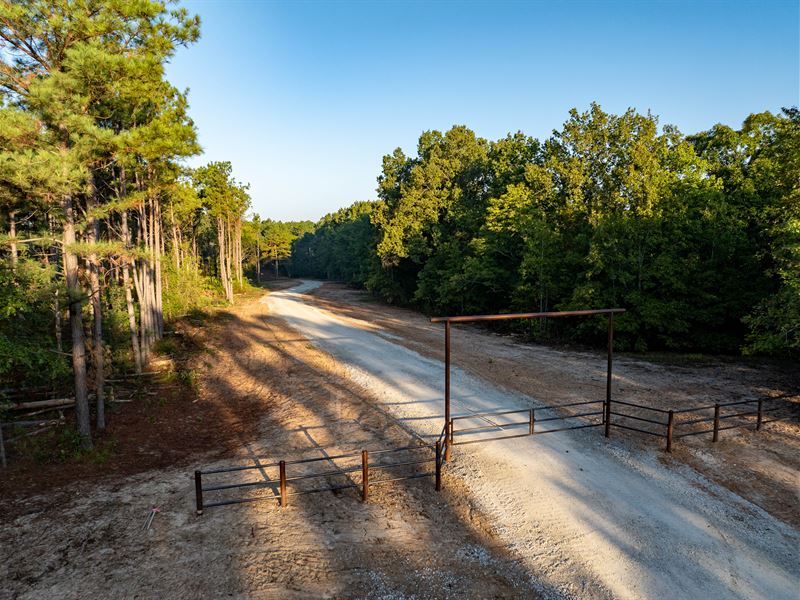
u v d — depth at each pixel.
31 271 12.56
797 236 14.80
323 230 114.56
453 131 41.97
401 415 13.73
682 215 21.58
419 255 41.97
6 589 6.36
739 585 6.45
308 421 13.59
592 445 11.15
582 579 6.60
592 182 26.25
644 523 7.95
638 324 21.45
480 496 8.94
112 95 11.04
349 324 32.91
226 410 14.98
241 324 32.25
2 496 9.02
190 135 11.49
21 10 8.82
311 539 7.54
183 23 11.21
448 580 6.60
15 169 8.77
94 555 7.13
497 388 16.12
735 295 20.47
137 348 17.94
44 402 13.32
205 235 62.91
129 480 9.83
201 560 6.99
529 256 26.80
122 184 16.62
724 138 27.53
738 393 14.88
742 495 8.78
